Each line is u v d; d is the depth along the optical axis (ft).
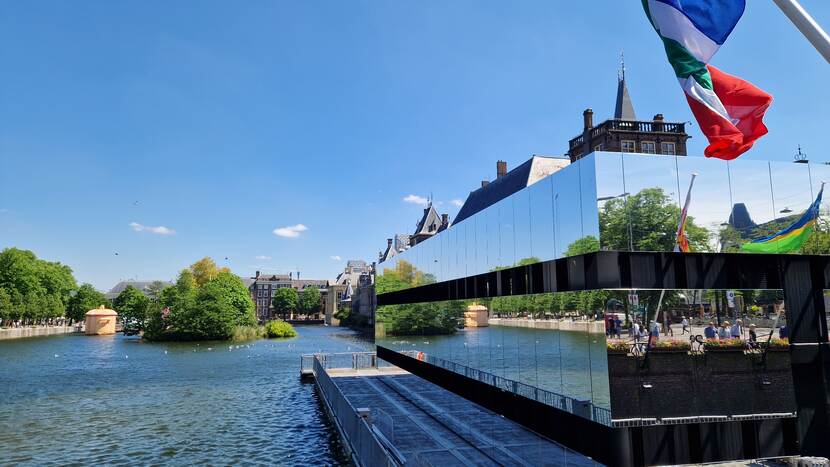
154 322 286.25
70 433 85.25
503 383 53.98
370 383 114.73
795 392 40.55
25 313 327.67
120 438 82.07
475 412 78.18
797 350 41.09
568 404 41.60
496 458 53.31
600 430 37.27
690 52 31.81
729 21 31.63
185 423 91.81
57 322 423.64
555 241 44.21
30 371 160.25
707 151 32.35
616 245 38.24
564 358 42.29
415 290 93.45
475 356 62.18
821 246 42.98
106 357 200.23
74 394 120.88
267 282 650.84
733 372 39.37
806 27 25.38
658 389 37.32
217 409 103.60
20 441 80.53
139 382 138.82
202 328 282.15
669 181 39.99
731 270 40.55
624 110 145.59
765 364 40.09
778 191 42.52
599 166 38.65
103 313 348.38
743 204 41.52
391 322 112.47
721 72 34.94
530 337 48.29
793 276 42.01
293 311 601.62
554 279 44.24
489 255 58.95
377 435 62.34
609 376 36.55
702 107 31.55
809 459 37.09
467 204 152.97
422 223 291.58
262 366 172.24
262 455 72.69
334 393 84.28
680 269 39.22
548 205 45.52
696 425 37.65
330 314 547.49
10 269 325.01
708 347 39.06
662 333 38.11
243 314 328.90
